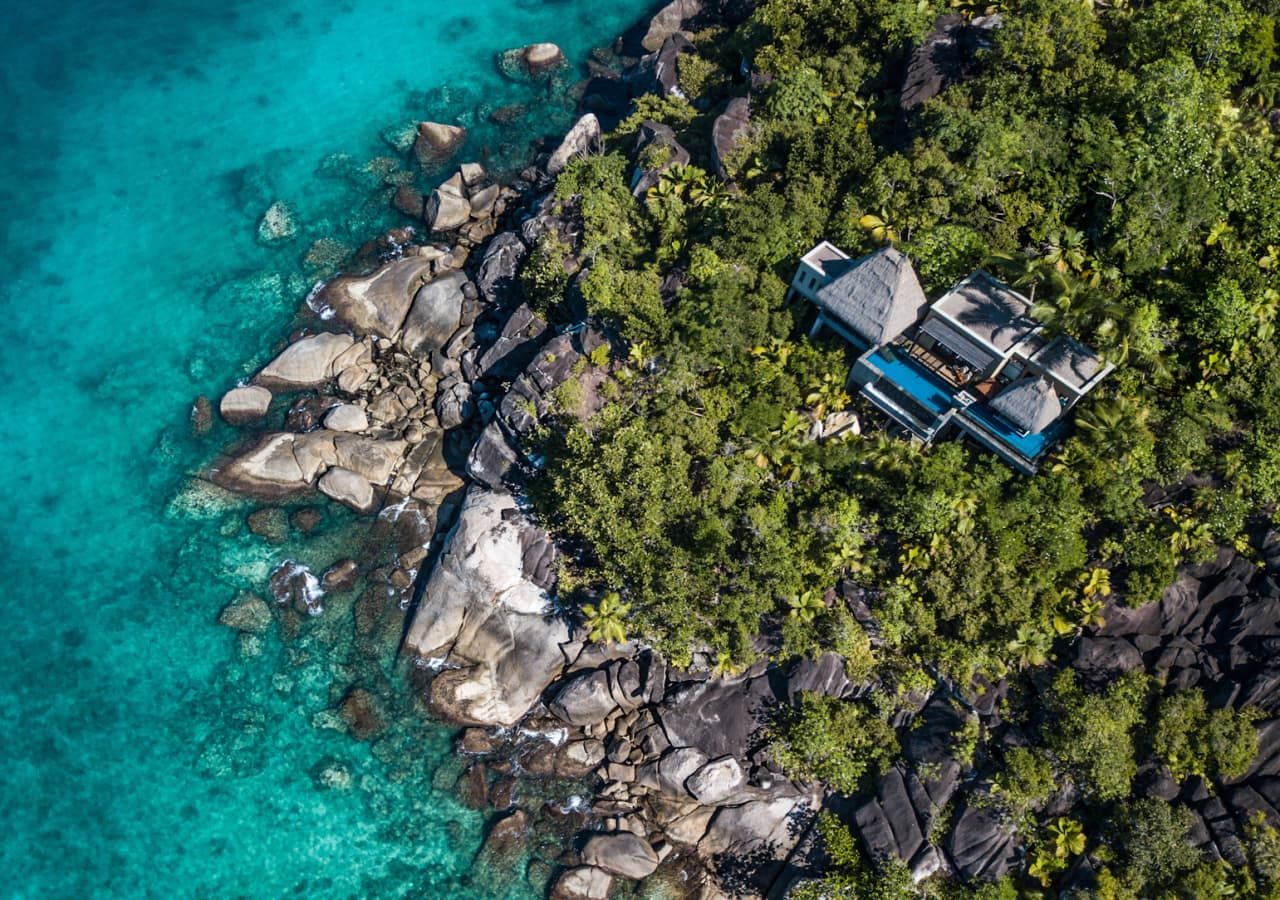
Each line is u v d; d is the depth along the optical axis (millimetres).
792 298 48969
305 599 49969
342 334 57312
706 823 43531
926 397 44531
